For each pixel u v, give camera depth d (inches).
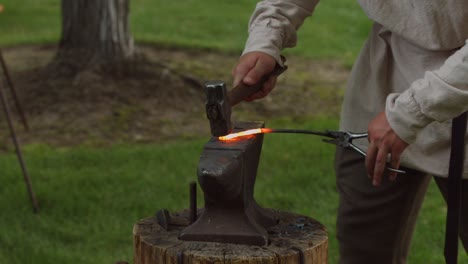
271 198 216.4
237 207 94.7
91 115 301.3
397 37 112.6
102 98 313.3
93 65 329.4
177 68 347.3
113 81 324.2
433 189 230.5
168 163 246.5
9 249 188.7
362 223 123.3
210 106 90.7
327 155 250.5
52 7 561.6
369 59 118.1
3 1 573.6
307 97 335.6
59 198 216.2
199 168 90.9
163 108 311.3
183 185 227.6
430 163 111.5
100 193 221.0
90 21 332.8
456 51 96.8
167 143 278.5
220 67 371.2
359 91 119.2
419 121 93.3
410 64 110.7
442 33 105.0
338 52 423.5
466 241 117.2
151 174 236.7
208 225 94.8
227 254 89.9
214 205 95.1
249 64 110.4
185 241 94.5
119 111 304.5
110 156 252.7
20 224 202.2
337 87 352.5
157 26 473.4
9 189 223.9
